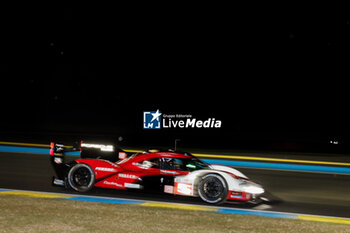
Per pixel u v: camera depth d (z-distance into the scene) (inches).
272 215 597.9
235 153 2105.1
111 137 2704.2
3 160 1174.3
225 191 666.8
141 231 416.8
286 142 2706.7
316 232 462.3
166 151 758.5
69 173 722.2
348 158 2101.4
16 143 2021.4
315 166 1537.9
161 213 525.3
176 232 420.5
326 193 871.1
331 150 2554.1
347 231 477.7
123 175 722.2
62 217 466.0
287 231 457.7
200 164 737.6
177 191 698.2
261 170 1255.5
